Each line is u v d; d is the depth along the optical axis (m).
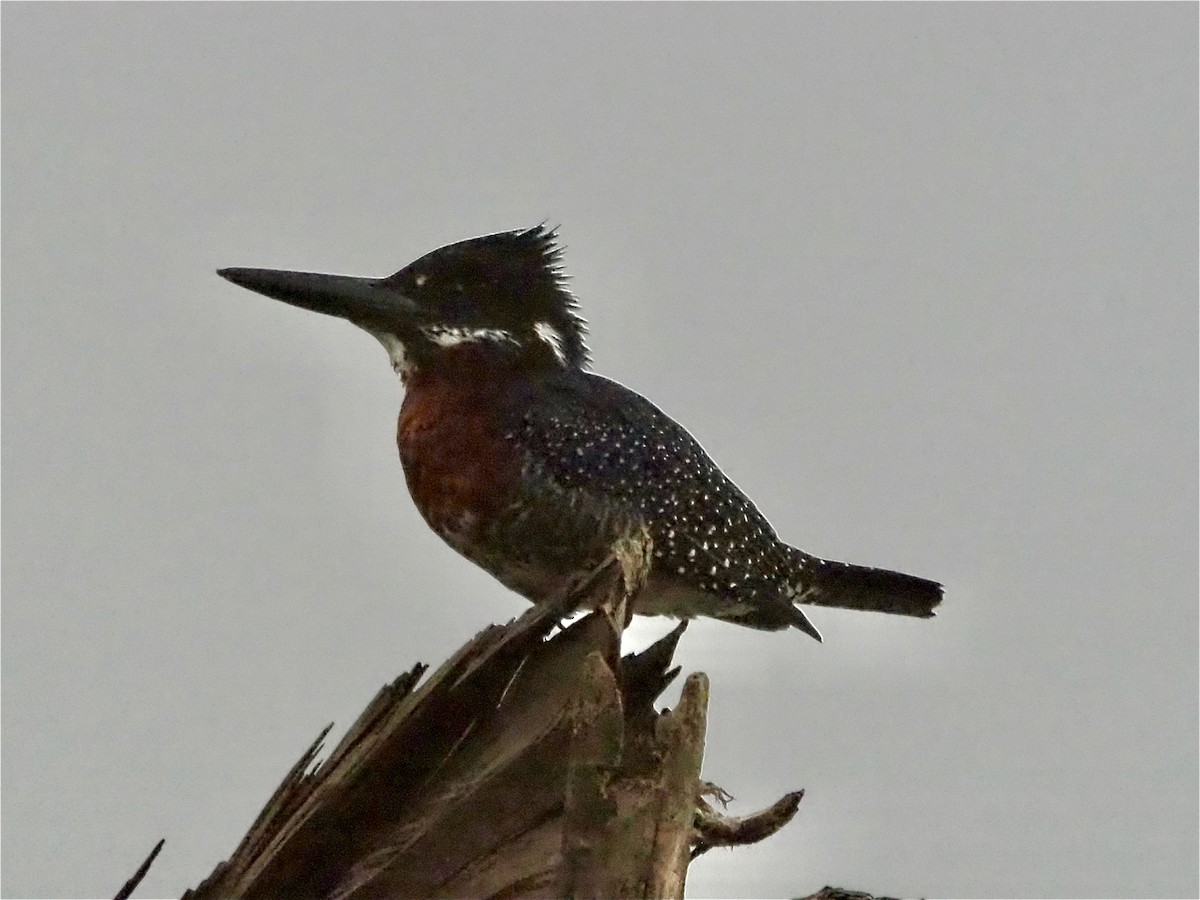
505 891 6.76
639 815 6.52
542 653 7.25
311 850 7.19
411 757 7.20
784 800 8.36
